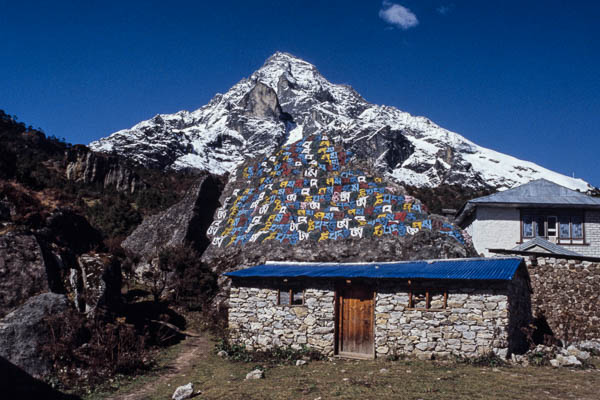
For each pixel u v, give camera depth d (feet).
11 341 45.32
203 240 113.19
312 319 59.36
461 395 37.17
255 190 123.65
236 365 54.90
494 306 50.90
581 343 59.88
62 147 376.07
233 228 112.06
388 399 36.83
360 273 59.26
